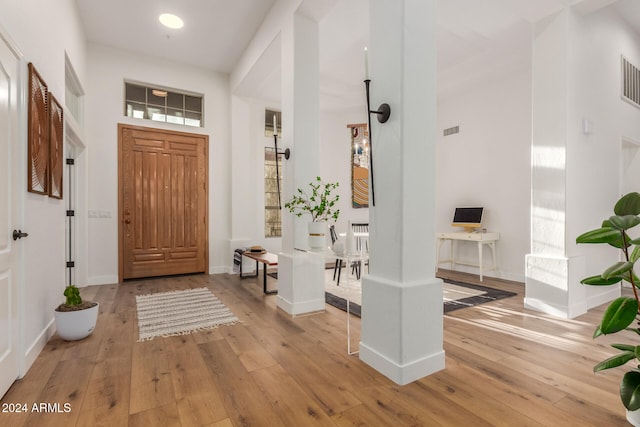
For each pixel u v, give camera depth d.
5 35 1.71
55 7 2.68
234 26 3.97
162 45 4.42
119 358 2.09
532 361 2.03
